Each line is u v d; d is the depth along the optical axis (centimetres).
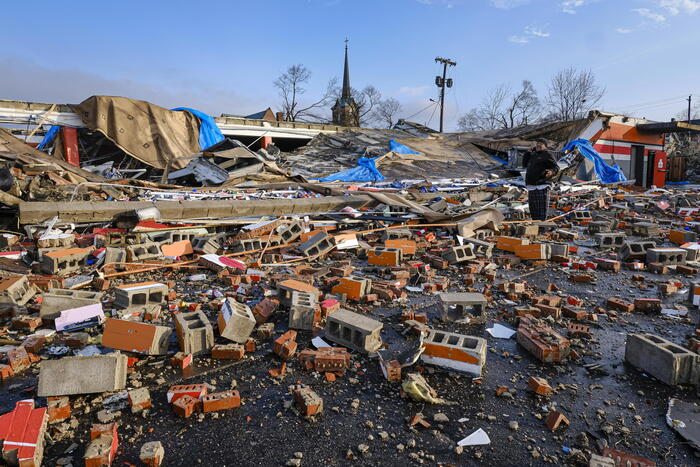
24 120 1465
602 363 347
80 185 854
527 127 2583
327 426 261
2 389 298
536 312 442
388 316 441
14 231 701
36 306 421
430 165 2103
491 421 269
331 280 527
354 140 2392
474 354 319
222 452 237
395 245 710
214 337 371
